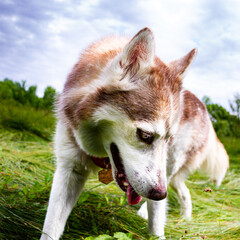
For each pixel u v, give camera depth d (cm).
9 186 90
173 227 92
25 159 120
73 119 72
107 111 68
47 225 71
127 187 73
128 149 67
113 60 68
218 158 122
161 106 68
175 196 123
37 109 228
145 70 69
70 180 77
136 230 83
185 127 99
